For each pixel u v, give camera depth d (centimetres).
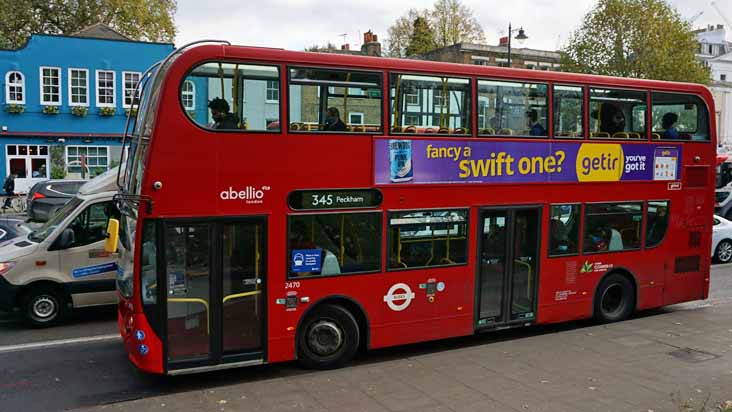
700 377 848
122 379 837
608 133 1108
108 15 4547
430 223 934
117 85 3594
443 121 937
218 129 786
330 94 850
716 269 1764
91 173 3491
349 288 879
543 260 1048
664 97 1173
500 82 980
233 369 881
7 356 930
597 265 1113
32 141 3456
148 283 762
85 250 1100
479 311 989
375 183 887
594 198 1095
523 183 1013
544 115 1029
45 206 2127
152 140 756
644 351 974
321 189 849
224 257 798
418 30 5694
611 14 3588
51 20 4531
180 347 778
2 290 1048
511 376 848
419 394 776
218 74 784
